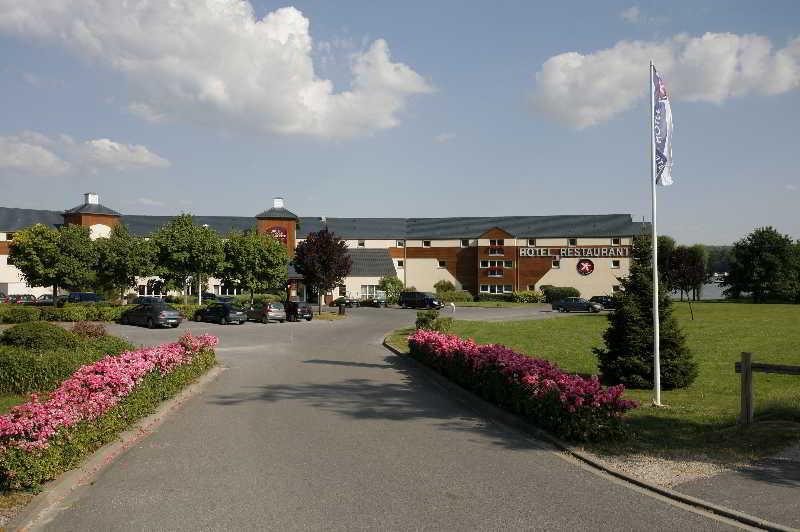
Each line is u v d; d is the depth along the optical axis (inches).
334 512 232.1
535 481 272.5
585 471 289.1
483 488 262.1
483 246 2842.0
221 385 566.9
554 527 217.2
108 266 1828.2
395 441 349.1
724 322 1274.6
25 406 284.7
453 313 1877.5
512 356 452.4
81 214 2657.5
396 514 229.9
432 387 558.9
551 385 362.3
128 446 337.4
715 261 4559.5
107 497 251.8
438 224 3159.5
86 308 1430.9
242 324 1455.5
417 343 735.7
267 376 625.6
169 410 443.2
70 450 283.6
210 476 280.1
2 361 485.4
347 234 3058.6
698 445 330.0
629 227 2815.0
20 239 1787.6
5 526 218.7
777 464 289.6
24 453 252.7
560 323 1365.7
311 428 384.2
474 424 398.6
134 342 960.3
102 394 333.1
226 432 372.5
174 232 1781.5
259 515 229.0
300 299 2568.9
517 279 2810.0
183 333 1154.0
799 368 341.1
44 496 246.4
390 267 2731.3
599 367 577.6
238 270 1953.7
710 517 227.5
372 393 524.1
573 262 2773.1
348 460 307.4
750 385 358.9
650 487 260.7
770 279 2475.4
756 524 218.1
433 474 283.0
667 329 552.4
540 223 2984.7
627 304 558.3
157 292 2295.8
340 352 863.7
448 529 214.8
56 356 516.1
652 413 424.5
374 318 1681.8
